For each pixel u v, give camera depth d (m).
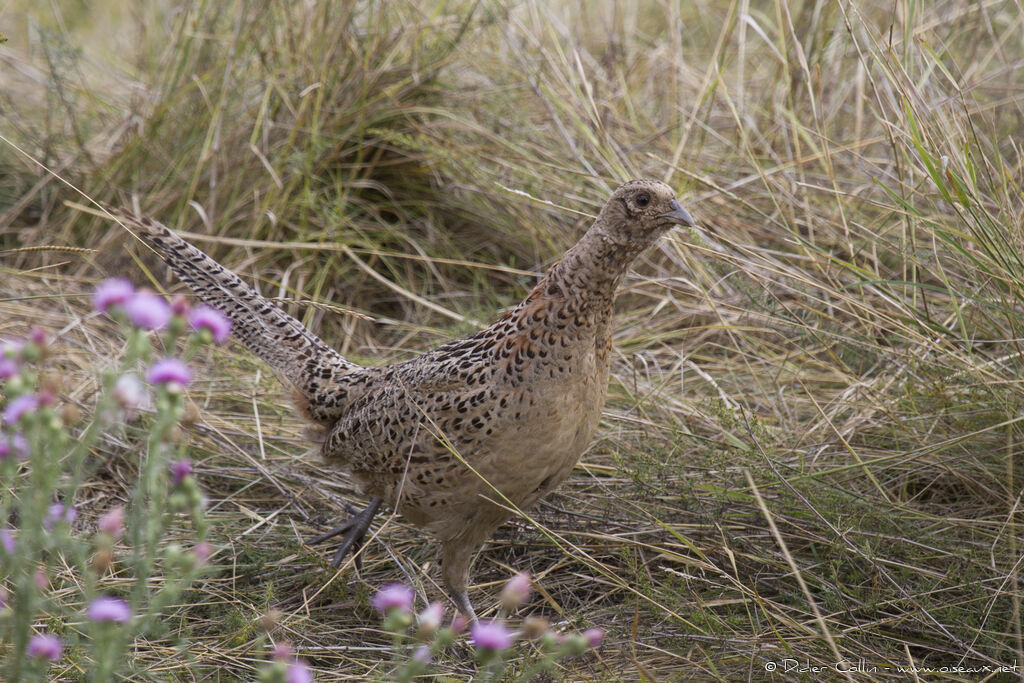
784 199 10.05
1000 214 8.02
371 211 11.41
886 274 9.45
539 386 6.29
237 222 10.88
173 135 11.56
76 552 4.49
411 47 11.62
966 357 7.95
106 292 4.50
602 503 7.88
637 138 11.79
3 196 11.16
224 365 9.46
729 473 7.66
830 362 9.24
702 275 9.63
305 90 10.85
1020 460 7.34
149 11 13.45
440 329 10.25
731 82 12.96
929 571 6.75
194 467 8.21
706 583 7.07
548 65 11.79
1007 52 11.83
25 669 4.48
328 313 10.52
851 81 11.47
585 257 6.24
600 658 6.30
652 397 8.79
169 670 5.97
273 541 7.72
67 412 4.58
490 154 11.33
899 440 7.88
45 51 11.35
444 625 7.27
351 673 6.40
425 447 6.64
